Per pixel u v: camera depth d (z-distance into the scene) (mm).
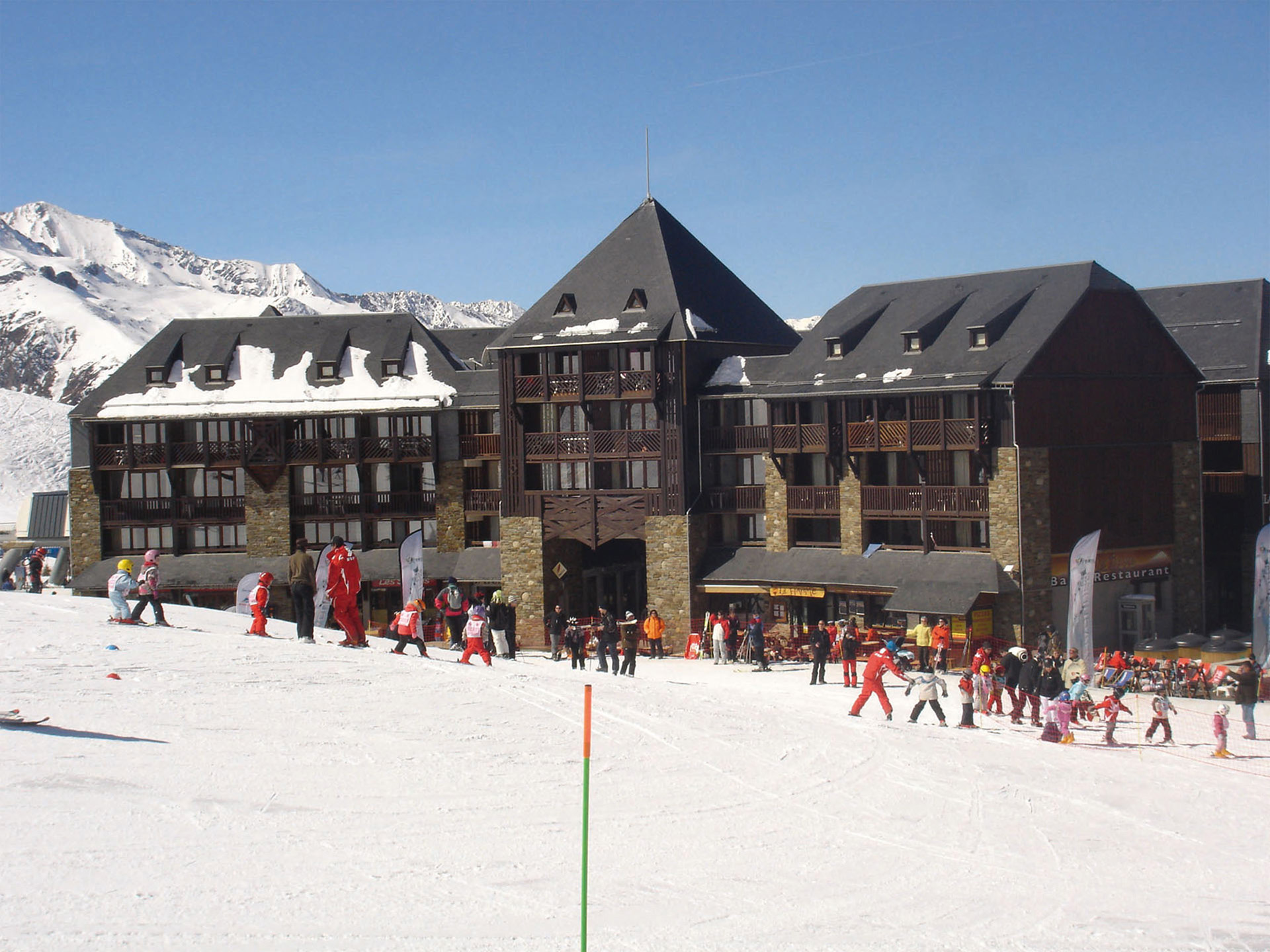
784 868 16094
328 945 11195
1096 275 52938
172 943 10867
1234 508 59812
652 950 12234
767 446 56781
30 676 23547
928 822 19625
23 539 77875
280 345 69750
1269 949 14156
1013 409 49281
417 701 24953
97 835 13797
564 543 62281
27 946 10492
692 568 57781
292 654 29203
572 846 15891
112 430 68125
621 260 62062
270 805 16109
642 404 59188
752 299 65000
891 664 31906
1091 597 40438
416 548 50438
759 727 26672
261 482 66938
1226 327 60750
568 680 30812
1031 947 13562
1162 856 18891
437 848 15109
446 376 66812
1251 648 45625
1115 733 33156
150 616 36031
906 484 53750
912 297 57500
